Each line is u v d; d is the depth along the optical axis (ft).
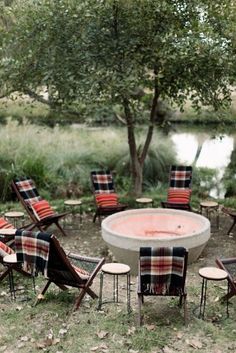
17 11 26.48
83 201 31.94
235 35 24.49
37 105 40.29
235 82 26.78
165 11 25.04
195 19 26.12
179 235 21.33
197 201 32.04
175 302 16.85
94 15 24.66
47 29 25.36
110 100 25.62
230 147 50.37
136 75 25.14
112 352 13.57
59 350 13.74
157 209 24.07
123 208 27.09
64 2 24.85
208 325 15.08
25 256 15.87
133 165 31.17
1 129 40.40
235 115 32.01
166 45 24.50
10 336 14.51
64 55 25.34
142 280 14.90
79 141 41.57
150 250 14.58
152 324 15.17
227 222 27.68
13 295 17.42
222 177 39.58
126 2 24.23
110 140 41.55
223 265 16.66
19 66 26.63
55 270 16.25
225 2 25.75
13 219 28.07
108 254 22.44
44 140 40.16
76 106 27.17
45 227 25.12
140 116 30.73
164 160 38.24
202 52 24.12
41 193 33.65
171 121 54.29
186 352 13.55
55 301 16.94
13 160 35.47
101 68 24.54
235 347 13.87
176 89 28.19
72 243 24.06
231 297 16.66
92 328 14.92
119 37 25.22
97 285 18.70
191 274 19.77
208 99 26.81
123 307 16.47
